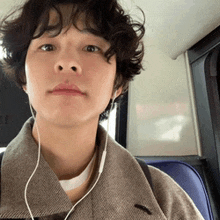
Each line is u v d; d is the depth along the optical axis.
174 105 1.58
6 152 0.42
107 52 0.43
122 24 0.48
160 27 1.39
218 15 1.23
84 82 0.37
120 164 0.51
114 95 0.55
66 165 0.43
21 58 0.49
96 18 0.44
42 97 0.37
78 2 0.43
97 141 0.52
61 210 0.35
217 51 1.42
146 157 1.42
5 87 1.17
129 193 0.46
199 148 1.51
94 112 0.39
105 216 0.40
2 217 0.33
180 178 0.68
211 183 1.33
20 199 0.35
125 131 1.45
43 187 0.36
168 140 1.51
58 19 0.42
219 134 1.38
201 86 1.52
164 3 1.14
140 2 1.13
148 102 1.54
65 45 0.41
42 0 0.44
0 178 0.37
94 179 0.43
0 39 0.53
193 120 1.59
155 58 1.64
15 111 1.17
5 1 0.97
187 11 1.21
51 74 0.37
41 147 0.41
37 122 0.41
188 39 1.50
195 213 0.54
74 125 0.37
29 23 0.44
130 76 0.60
